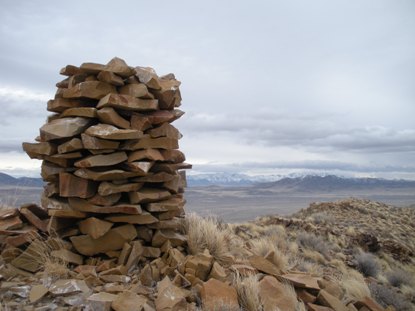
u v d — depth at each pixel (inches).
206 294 181.6
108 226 214.4
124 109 230.8
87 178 211.2
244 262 252.1
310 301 218.7
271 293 199.2
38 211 241.3
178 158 251.6
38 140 245.9
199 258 219.0
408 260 754.2
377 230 930.1
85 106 233.0
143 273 199.8
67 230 223.6
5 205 254.1
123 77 237.3
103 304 157.8
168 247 233.3
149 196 224.8
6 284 176.7
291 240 590.2
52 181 229.9
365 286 336.2
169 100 250.4
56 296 166.2
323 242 617.0
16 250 203.8
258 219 826.2
